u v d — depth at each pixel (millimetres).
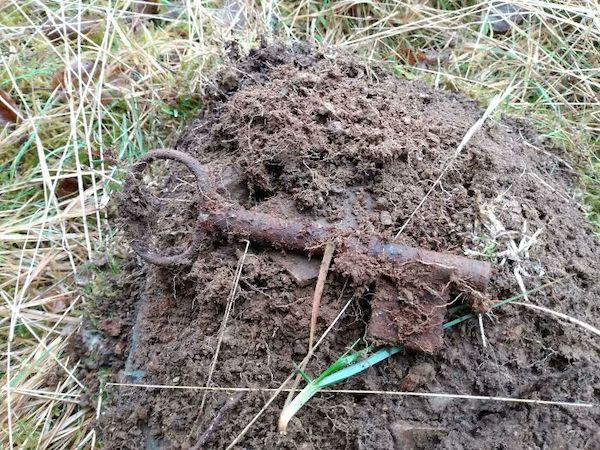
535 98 359
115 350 254
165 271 235
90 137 329
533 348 212
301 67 267
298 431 199
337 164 229
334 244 207
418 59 381
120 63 354
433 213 220
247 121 243
